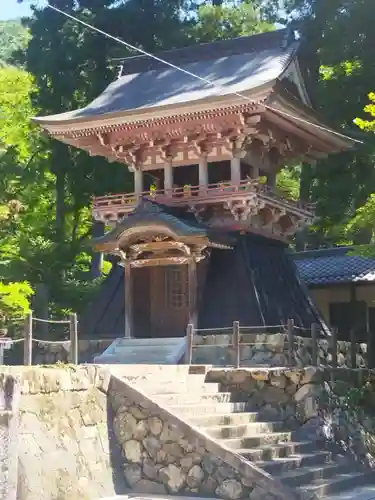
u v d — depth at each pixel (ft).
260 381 54.90
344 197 96.58
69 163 107.55
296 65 80.69
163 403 45.62
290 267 82.79
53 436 37.83
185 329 74.02
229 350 66.28
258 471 40.73
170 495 41.96
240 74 77.92
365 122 63.67
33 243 102.68
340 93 94.73
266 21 117.91
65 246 102.01
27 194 115.96
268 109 70.49
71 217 120.98
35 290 97.14
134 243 72.43
